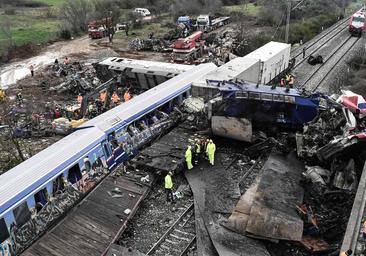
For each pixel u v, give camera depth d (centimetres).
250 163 1878
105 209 1494
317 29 5019
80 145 1636
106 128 1795
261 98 1877
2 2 7038
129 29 5541
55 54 4381
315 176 1573
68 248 1298
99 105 2550
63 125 2325
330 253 1289
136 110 1998
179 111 2214
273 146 1864
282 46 3138
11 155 2064
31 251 1280
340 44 4228
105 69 3136
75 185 1569
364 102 1891
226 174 1770
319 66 3484
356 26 4500
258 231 1334
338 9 6103
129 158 1897
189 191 1681
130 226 1494
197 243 1348
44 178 1431
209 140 1820
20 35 5166
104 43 4803
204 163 1859
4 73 3738
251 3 7350
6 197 1302
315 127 1772
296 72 3378
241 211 1443
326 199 1512
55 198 1471
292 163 1753
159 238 1433
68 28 5372
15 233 1311
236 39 4231
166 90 2280
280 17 5072
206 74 2408
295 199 1486
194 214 1543
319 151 1611
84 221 1423
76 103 2834
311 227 1373
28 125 2389
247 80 2544
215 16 5953
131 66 3005
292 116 1895
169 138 2000
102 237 1358
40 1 7650
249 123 1864
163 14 6581
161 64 3020
